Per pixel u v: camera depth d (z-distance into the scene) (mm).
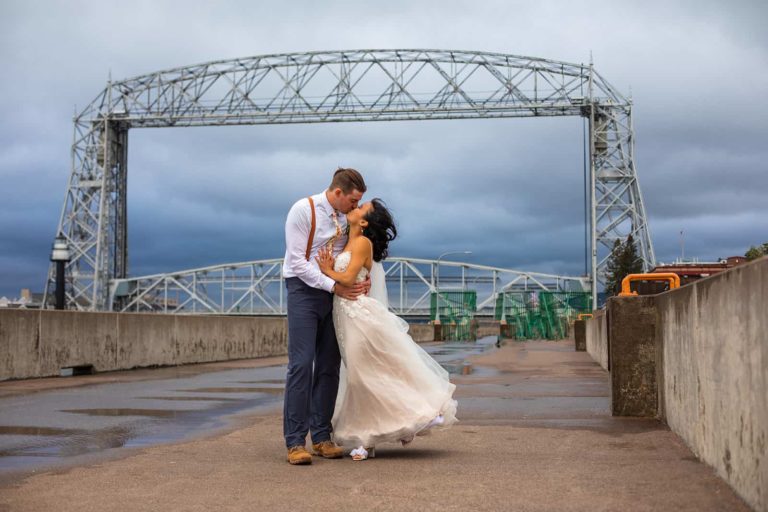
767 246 23000
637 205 79938
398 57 84938
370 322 5211
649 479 4340
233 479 4512
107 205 90625
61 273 24219
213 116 86688
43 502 3934
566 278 103188
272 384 11562
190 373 14148
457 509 3713
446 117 84250
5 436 6312
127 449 5645
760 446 3506
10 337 11734
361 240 5281
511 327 50969
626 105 81500
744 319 3791
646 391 7168
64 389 10625
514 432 6309
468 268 107062
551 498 3908
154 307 106875
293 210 5312
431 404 5156
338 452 5281
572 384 11219
